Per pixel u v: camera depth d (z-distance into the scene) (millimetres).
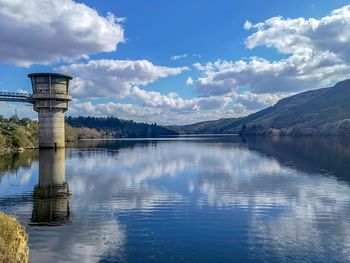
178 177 71625
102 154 134875
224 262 25906
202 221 36938
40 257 26641
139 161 106688
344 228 34188
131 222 36625
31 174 76688
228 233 32719
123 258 26531
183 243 29891
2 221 24594
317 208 42875
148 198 49500
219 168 86938
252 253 27594
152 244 29672
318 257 26781
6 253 21516
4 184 63156
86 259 26328
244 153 135000
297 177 69688
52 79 166250
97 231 33312
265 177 70312
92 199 49031
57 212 41250
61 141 171375
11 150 149625
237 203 45906
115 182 65312
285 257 26797
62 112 171000
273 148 162875
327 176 70500
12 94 162750
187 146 195750
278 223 36156
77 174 76812
